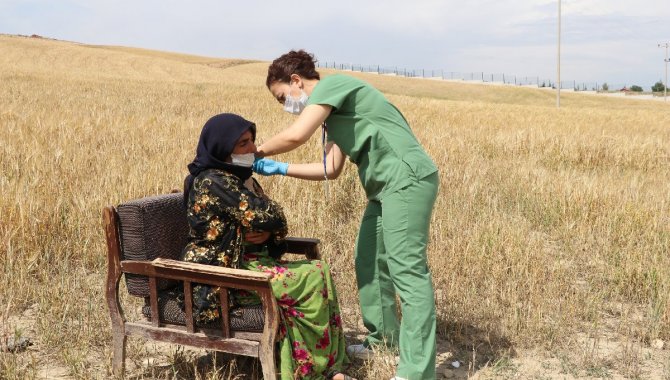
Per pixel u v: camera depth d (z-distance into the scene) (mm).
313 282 3402
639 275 5223
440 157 10203
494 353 4035
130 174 6953
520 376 3734
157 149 9422
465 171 9094
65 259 5078
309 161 8891
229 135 3275
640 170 11828
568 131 16609
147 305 3545
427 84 84000
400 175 3385
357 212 6773
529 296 4848
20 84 27438
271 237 3559
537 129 15820
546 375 3754
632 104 68625
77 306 4309
